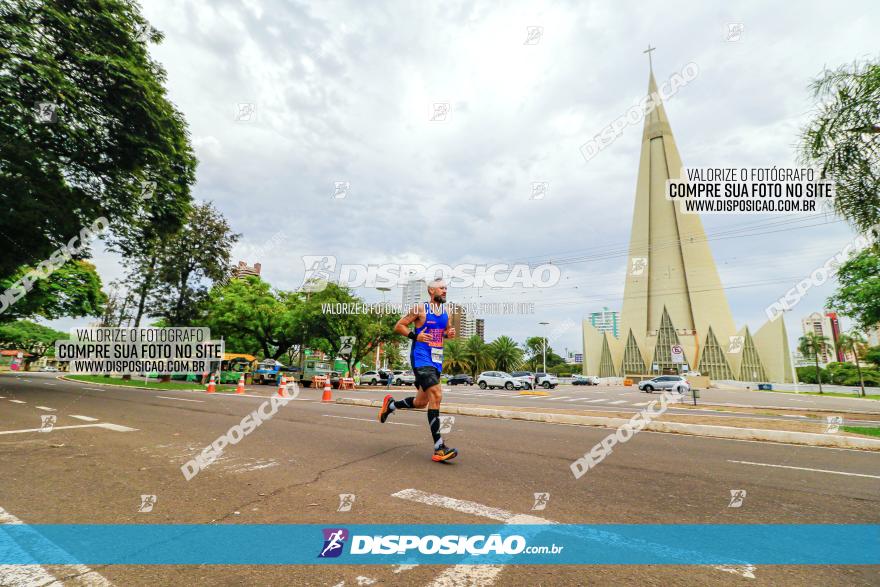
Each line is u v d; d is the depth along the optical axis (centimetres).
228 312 3428
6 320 2705
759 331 7238
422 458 509
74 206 1377
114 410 955
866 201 775
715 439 736
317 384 3120
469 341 6562
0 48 1052
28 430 647
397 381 3919
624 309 8519
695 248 7988
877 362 5259
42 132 1227
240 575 224
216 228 2536
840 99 747
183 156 1633
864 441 662
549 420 955
